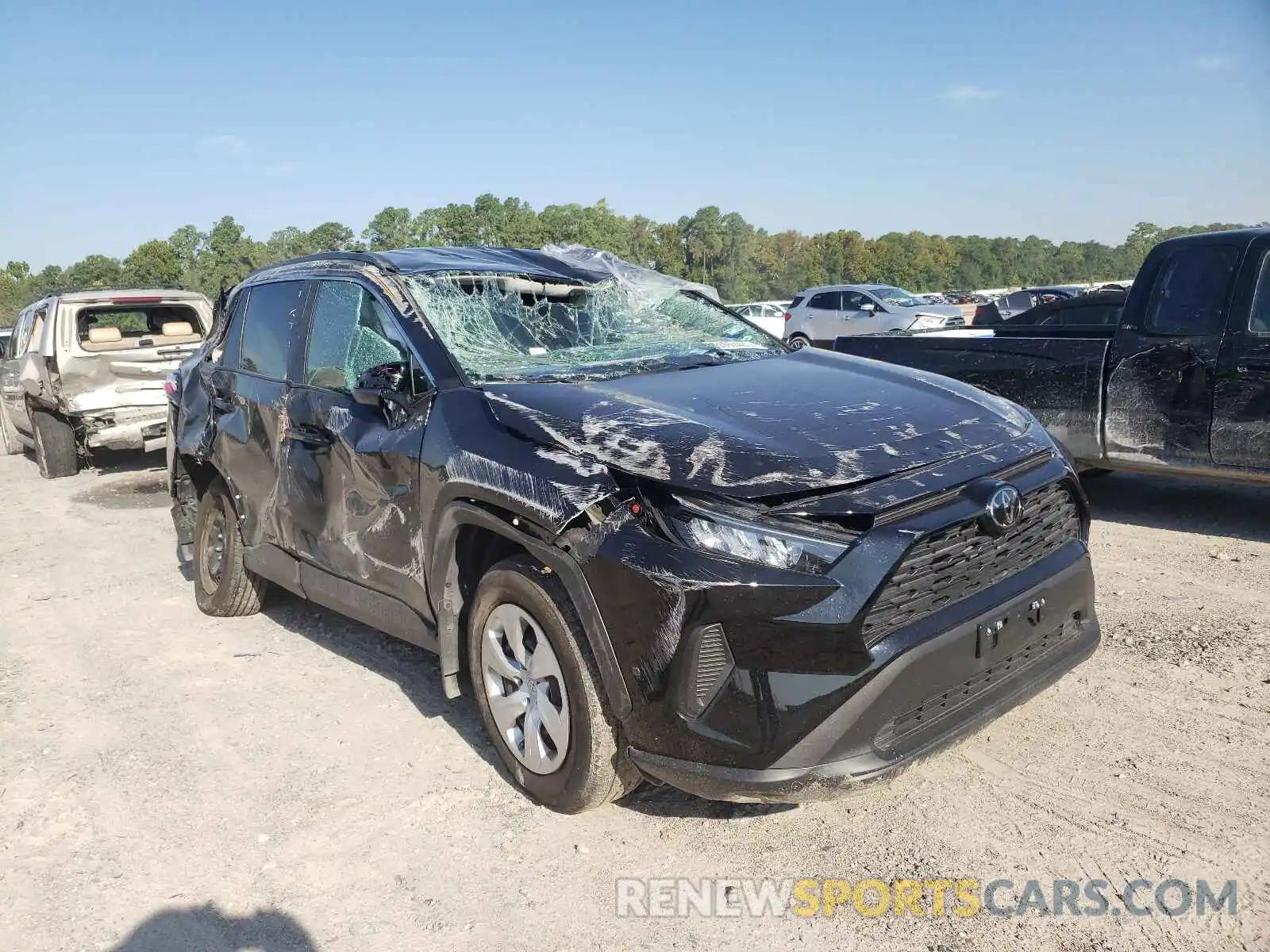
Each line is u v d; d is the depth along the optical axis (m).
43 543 7.72
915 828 3.09
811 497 2.73
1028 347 6.63
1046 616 3.09
